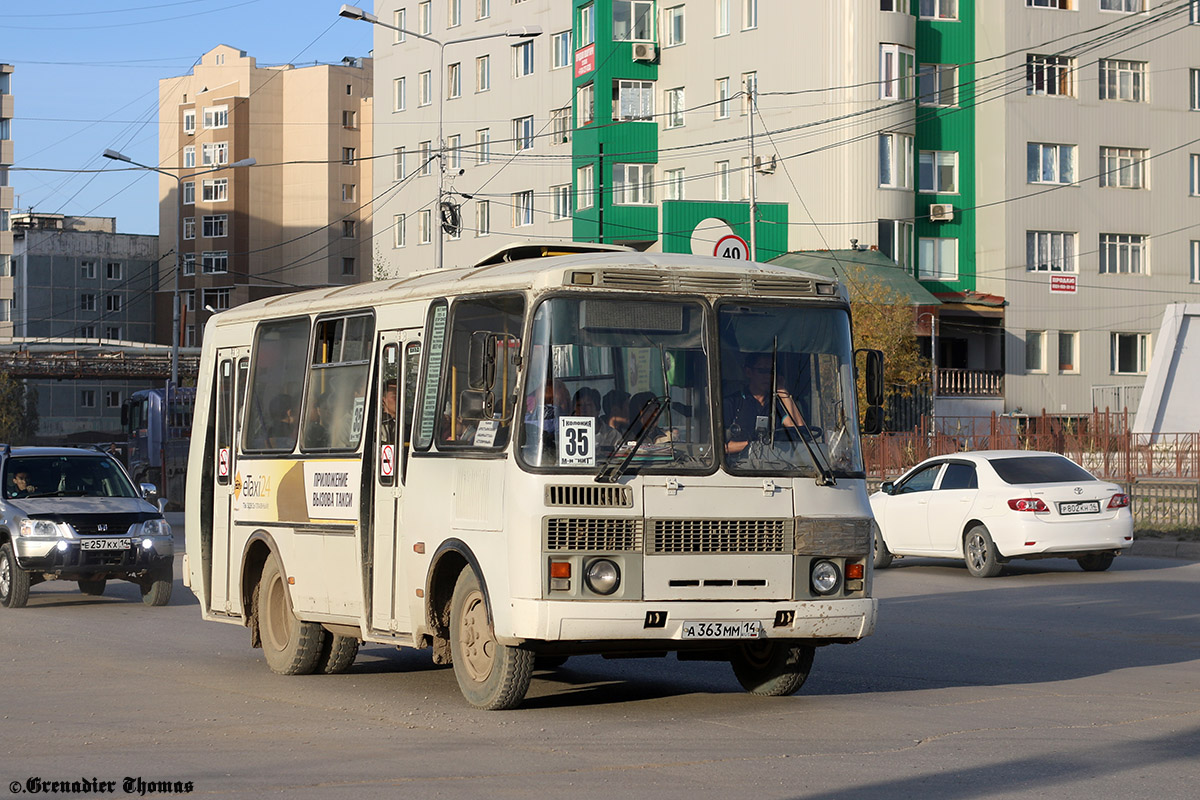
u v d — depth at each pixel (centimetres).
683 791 771
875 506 2392
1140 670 1263
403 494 1092
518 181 6888
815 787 781
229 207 11000
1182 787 783
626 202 6212
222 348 1402
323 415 1215
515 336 988
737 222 5709
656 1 6244
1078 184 6081
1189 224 6259
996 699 1098
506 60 6962
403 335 1117
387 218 7769
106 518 1884
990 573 2175
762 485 991
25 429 10231
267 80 11062
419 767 839
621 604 948
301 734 954
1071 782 795
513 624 952
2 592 1894
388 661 1370
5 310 11112
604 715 1020
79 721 1013
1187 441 3428
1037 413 5988
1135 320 6169
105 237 11519
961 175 6016
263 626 1294
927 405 5603
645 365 986
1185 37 6247
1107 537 2156
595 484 954
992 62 5975
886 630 1559
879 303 5272
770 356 1021
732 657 1127
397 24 7675
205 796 769
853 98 5606
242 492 1335
